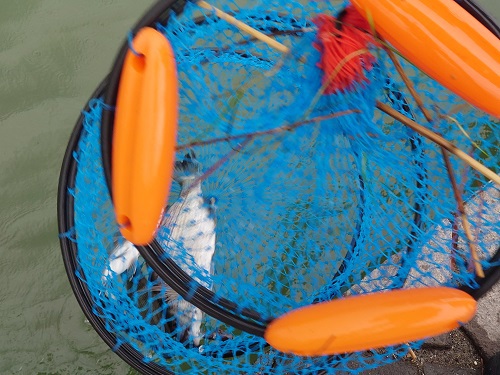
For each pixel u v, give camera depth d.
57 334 0.94
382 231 0.73
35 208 0.98
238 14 0.58
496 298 0.80
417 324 0.45
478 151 0.63
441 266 0.67
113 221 0.64
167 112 0.40
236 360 0.66
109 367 0.93
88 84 1.04
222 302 0.53
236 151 0.57
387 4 0.43
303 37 0.52
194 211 0.68
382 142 0.57
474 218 0.69
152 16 0.45
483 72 0.42
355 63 0.47
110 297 0.60
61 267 0.96
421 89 0.62
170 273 0.52
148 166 0.40
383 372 0.78
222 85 0.66
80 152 0.57
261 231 0.73
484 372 0.78
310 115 0.51
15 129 1.01
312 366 0.62
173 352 0.64
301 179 0.68
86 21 1.06
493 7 1.04
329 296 0.66
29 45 1.05
